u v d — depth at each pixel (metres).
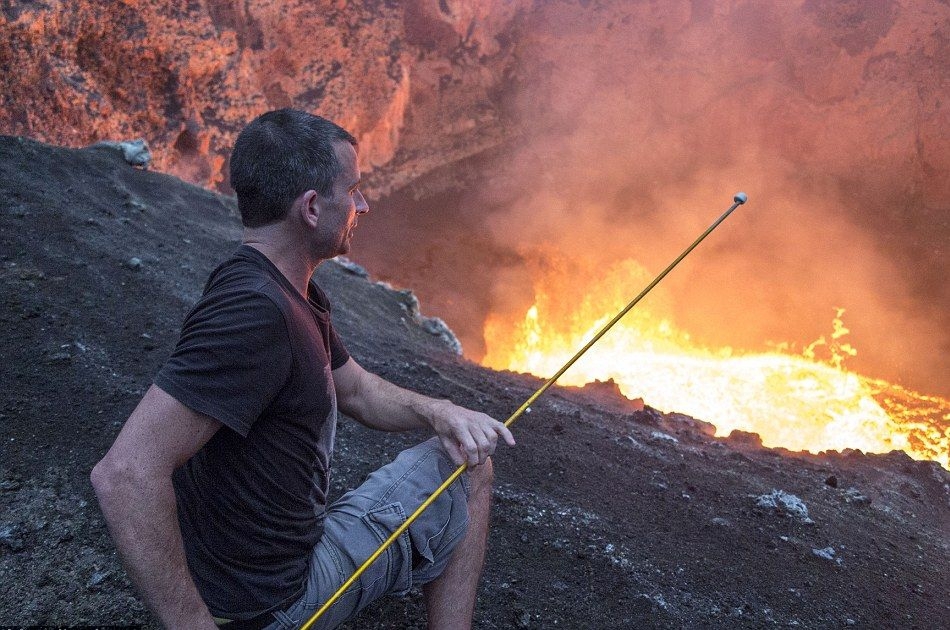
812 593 3.55
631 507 3.99
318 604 2.02
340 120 17.53
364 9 17.95
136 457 1.64
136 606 2.64
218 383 1.71
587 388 7.36
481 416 2.17
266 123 1.92
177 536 1.68
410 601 2.81
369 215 18.52
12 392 3.61
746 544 3.88
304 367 1.85
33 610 2.59
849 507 4.97
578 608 3.02
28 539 2.86
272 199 1.89
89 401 3.65
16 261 4.94
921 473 6.30
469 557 2.24
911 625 3.50
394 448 3.95
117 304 4.77
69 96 12.77
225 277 1.84
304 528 1.99
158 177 8.36
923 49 19.00
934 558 4.48
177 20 14.27
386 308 8.93
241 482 1.86
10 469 3.16
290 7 16.47
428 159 19.80
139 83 14.09
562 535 3.48
